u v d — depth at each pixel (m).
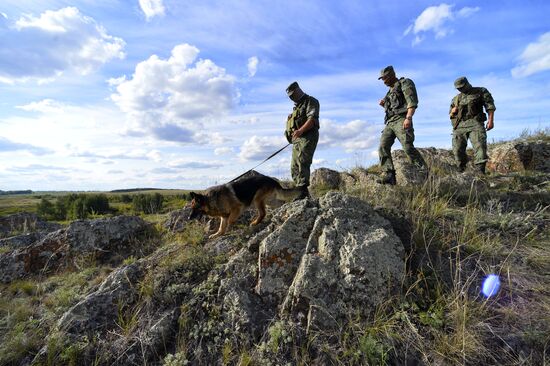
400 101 5.72
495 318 3.14
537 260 3.80
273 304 3.61
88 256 5.74
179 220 6.45
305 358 2.96
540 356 2.75
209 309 3.67
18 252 6.07
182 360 3.18
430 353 2.89
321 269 3.50
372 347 2.89
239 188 5.34
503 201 5.50
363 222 4.09
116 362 3.34
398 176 6.72
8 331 3.97
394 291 3.35
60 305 4.38
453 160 8.69
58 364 3.37
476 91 7.21
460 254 4.02
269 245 3.95
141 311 3.88
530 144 8.02
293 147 5.85
